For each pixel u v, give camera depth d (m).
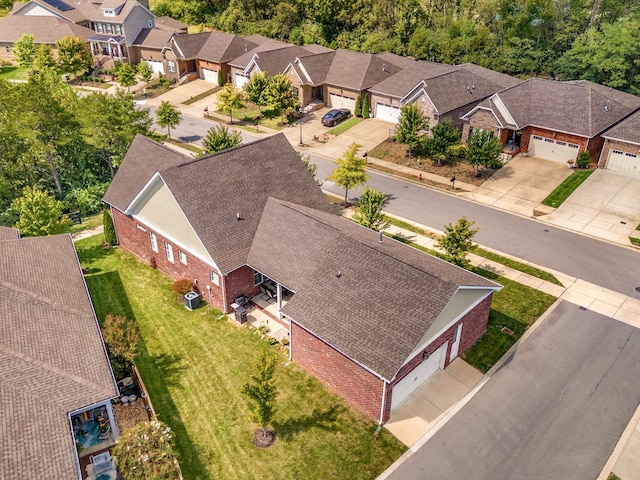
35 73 54.16
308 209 29.22
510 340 24.88
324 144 49.41
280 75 53.88
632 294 28.12
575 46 63.28
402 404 21.39
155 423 18.75
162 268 30.70
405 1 73.75
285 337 25.20
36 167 41.16
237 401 21.78
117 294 28.80
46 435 16.61
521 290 28.42
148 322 26.52
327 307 22.14
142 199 29.20
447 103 48.16
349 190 40.44
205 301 28.20
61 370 19.02
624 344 24.66
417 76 54.03
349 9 77.69
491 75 55.91
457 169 43.44
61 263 25.81
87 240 34.53
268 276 25.30
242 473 18.73
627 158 40.75
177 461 18.83
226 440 20.03
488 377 22.80
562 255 31.66
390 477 18.45
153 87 66.81
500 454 19.28
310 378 22.80
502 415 20.91
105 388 18.78
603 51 59.62
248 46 68.19
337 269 23.59
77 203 39.25
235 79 64.81
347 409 21.23
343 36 77.00
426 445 19.62
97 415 20.45
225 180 28.53
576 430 20.25
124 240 33.16
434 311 20.36
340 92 56.50
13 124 38.31
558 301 27.56
